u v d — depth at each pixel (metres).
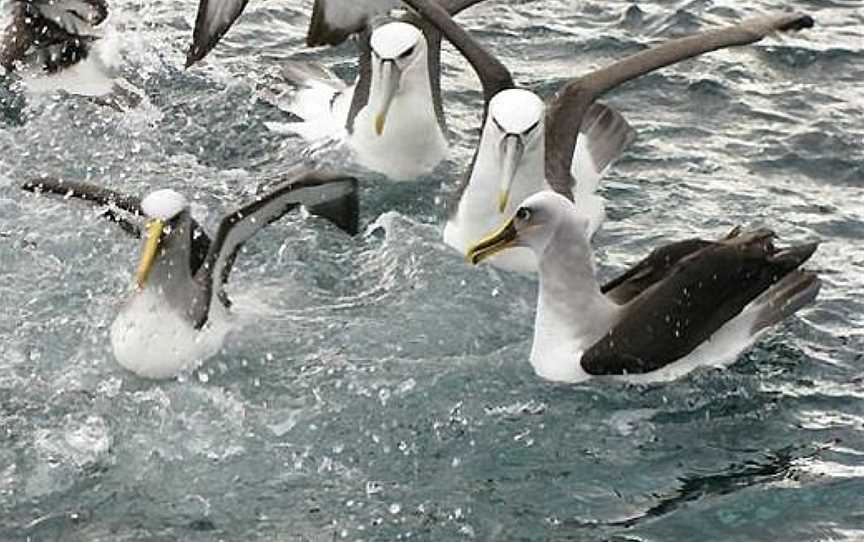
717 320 14.58
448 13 18.28
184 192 17.56
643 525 13.16
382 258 16.53
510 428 14.22
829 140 18.89
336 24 18.11
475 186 16.38
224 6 16.81
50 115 18.67
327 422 14.17
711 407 14.51
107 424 14.01
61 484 13.38
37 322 15.20
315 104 19.08
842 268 16.50
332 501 13.33
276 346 15.03
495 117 16.20
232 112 19.08
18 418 14.00
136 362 14.51
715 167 18.45
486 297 15.98
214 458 13.73
